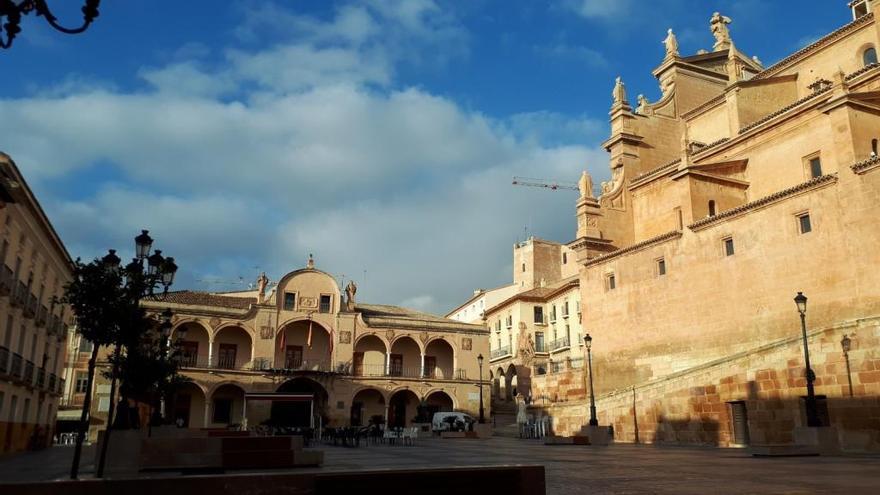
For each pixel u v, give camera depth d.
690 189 39.88
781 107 44.09
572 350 69.75
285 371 59.06
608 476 15.66
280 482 7.84
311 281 63.53
